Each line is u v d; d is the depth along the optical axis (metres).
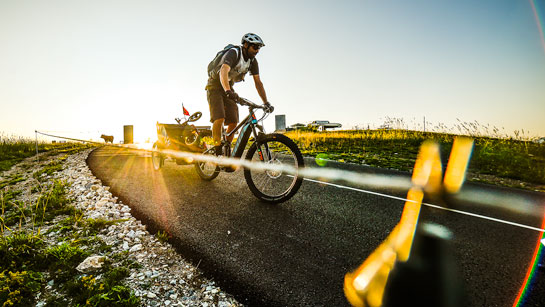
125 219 2.86
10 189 4.66
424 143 10.52
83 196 3.75
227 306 1.61
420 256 2.13
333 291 1.71
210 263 2.04
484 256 2.15
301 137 13.67
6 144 12.20
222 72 3.32
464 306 1.57
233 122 4.09
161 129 5.32
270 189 3.70
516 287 1.75
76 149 10.81
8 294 1.66
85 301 1.62
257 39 3.50
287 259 2.08
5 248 2.12
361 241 2.37
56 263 2.01
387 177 4.95
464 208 3.31
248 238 2.42
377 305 1.57
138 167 6.03
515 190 4.30
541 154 8.01
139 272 1.93
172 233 2.53
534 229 2.70
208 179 4.45
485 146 9.15
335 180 4.63
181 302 1.64
